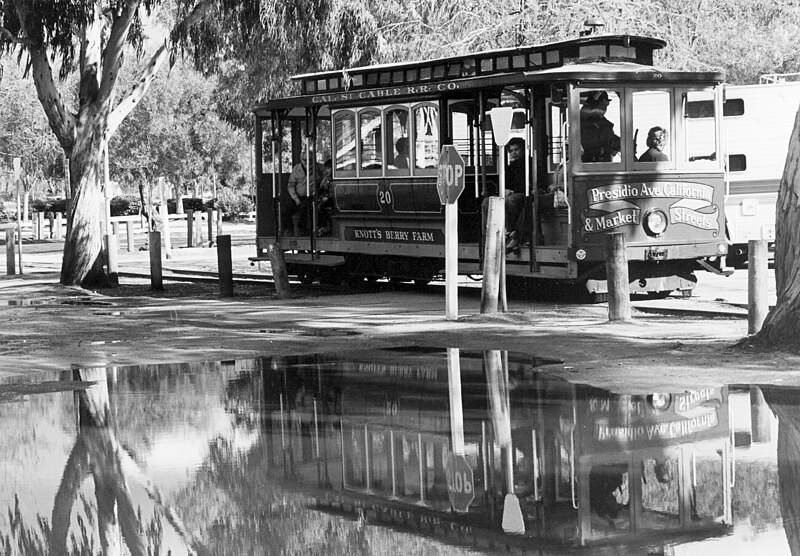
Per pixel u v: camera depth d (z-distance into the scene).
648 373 11.87
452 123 21.75
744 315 16.77
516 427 9.45
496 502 7.21
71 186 27.53
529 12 29.81
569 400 10.55
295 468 8.30
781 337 12.83
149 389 11.95
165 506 7.35
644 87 19.59
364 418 10.09
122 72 58.00
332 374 12.61
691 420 9.49
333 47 26.66
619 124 19.59
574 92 19.20
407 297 22.39
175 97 62.16
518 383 11.58
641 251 19.45
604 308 18.80
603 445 8.67
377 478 7.94
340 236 24.84
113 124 27.78
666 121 19.88
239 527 6.84
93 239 27.42
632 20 29.34
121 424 10.09
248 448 9.01
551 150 20.44
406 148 22.61
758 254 13.78
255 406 10.82
